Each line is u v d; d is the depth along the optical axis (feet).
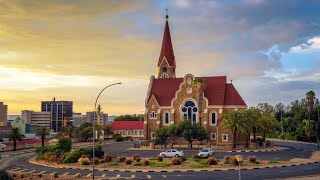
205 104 366.84
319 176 153.99
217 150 297.12
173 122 377.30
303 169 179.42
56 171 195.31
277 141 441.27
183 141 359.25
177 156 246.47
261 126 313.73
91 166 213.25
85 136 494.18
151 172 183.21
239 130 309.42
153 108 389.19
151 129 388.98
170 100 386.93
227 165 198.49
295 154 260.83
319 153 268.41
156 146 344.08
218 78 379.96
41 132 398.42
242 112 311.27
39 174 174.81
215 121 363.15
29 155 325.42
